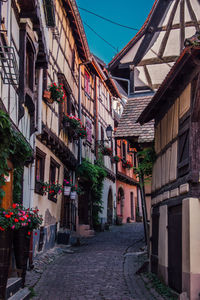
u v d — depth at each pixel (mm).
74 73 17328
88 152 19734
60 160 14766
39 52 10047
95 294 7293
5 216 5504
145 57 13055
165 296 7109
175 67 6977
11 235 5527
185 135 7141
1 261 5355
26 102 8477
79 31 16766
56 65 13734
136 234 18688
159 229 8758
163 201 8742
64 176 15562
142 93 12852
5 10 6332
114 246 14242
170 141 8328
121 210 27500
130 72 13086
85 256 11852
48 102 12047
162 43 12961
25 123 8500
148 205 11352
